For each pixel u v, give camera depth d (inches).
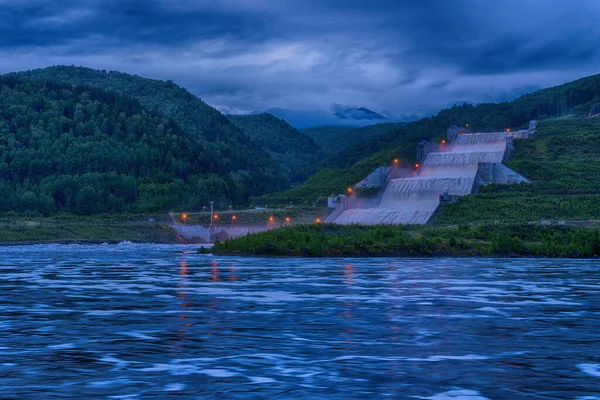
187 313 2373.3
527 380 1491.1
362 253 5718.5
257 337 1942.7
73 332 2011.6
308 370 1573.6
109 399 1355.8
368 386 1446.9
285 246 5861.2
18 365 1612.9
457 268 4384.8
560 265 4722.0
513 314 2353.6
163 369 1579.7
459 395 1386.6
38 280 3592.5
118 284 3361.2
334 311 2420.0
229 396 1379.2
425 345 1839.3
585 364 1632.6
